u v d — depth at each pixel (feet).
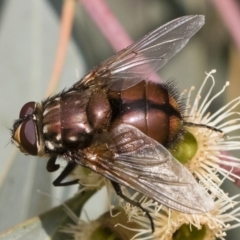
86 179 0.37
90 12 0.40
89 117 0.35
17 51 0.41
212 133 0.37
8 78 0.41
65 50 0.39
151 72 0.37
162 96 0.35
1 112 0.41
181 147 0.36
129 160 0.35
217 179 0.37
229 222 0.39
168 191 0.34
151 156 0.35
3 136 0.40
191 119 0.37
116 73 0.37
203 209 0.34
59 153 0.36
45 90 0.41
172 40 0.37
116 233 0.37
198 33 0.45
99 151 0.35
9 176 0.39
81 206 0.37
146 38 0.37
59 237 0.37
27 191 0.39
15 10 0.42
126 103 0.35
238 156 0.40
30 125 0.36
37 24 0.42
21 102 0.41
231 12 0.43
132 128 0.35
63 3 0.41
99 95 0.36
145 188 0.35
